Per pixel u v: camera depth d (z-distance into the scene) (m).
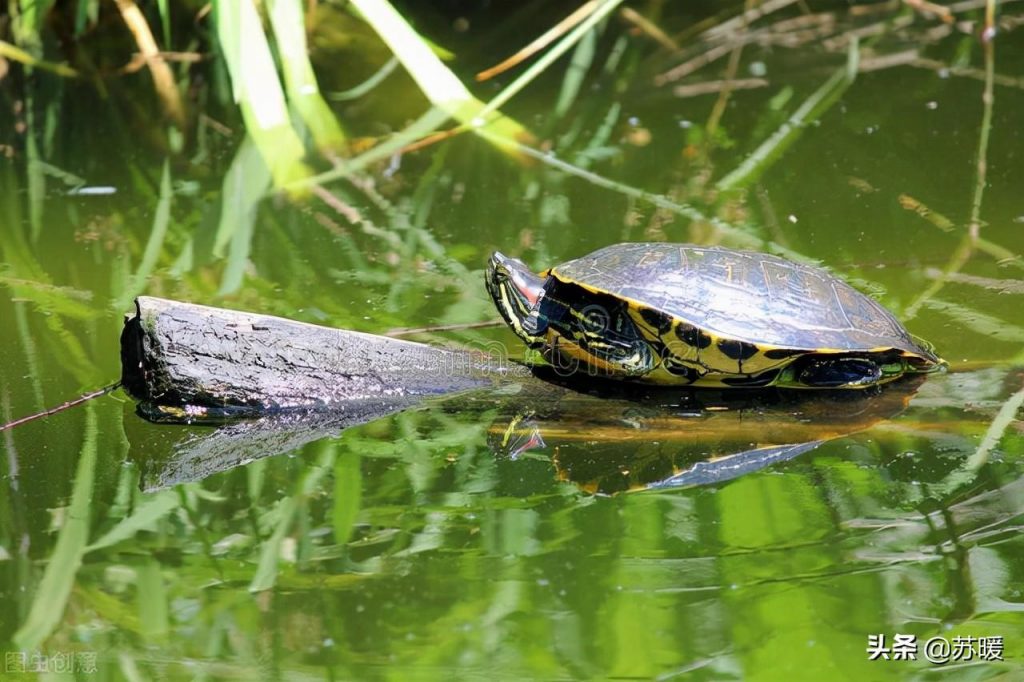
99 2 17.39
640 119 14.80
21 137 14.82
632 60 17.03
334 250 10.95
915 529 6.37
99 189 12.98
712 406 7.89
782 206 11.72
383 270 10.40
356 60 16.92
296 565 6.25
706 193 12.22
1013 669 5.24
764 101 15.20
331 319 9.27
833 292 7.96
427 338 8.91
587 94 15.73
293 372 8.12
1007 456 7.06
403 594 5.95
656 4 18.92
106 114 15.55
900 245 10.51
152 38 16.45
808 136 13.86
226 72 16.48
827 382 7.91
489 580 6.05
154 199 12.62
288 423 8.04
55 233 11.57
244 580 6.11
